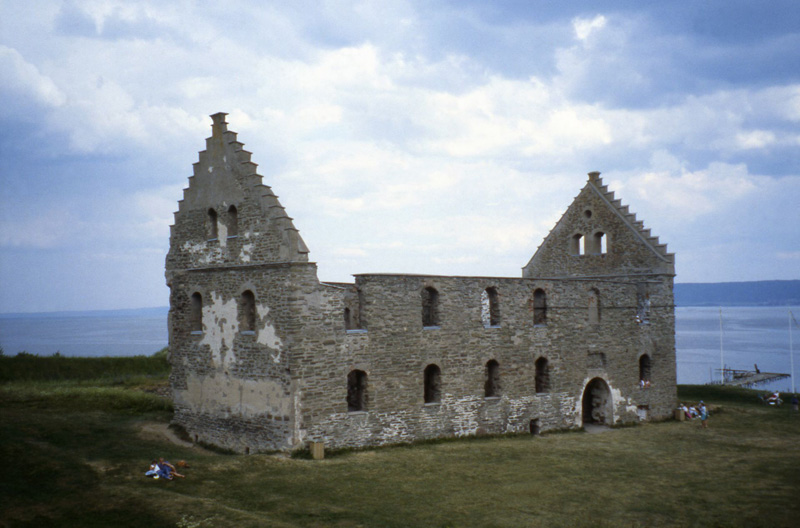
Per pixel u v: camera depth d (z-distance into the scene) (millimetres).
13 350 134125
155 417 34250
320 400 27000
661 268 40156
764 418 40938
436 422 30656
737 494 23406
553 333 35250
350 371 28000
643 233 41156
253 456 26000
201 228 30969
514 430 33438
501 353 33125
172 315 32469
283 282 26672
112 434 29641
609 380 37625
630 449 30953
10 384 40406
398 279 29609
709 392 51500
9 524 18766
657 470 26828
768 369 106625
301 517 19766
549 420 34844
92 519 19250
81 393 35938
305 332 26609
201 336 30766
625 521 20438
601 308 37500
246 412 28219
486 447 30094
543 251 46125
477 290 32406
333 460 26266
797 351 143125
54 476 22531
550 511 21234
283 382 26500
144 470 23672
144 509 19797
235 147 29219
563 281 35844
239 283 28750
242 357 28500
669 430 36719
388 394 29062
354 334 28109
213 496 21469
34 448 25453
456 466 26406
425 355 30344
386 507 21016
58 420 30672
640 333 39406
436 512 20766
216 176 30156
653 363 40000
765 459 29062
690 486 24406
